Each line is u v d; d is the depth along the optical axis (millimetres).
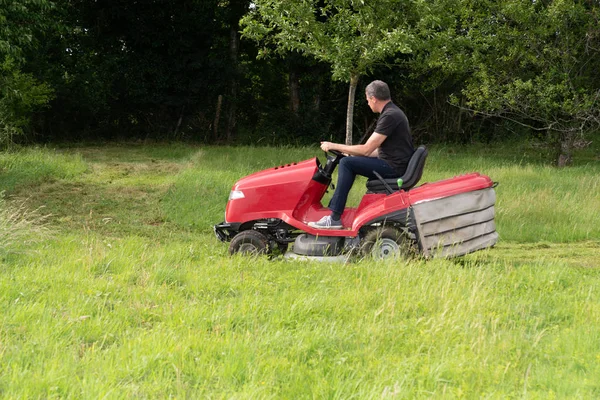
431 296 6012
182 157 19828
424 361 4562
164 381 4082
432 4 15148
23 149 18578
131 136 26359
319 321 5438
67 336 4902
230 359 4422
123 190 13219
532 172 15852
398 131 7570
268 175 7992
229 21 26469
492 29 19609
